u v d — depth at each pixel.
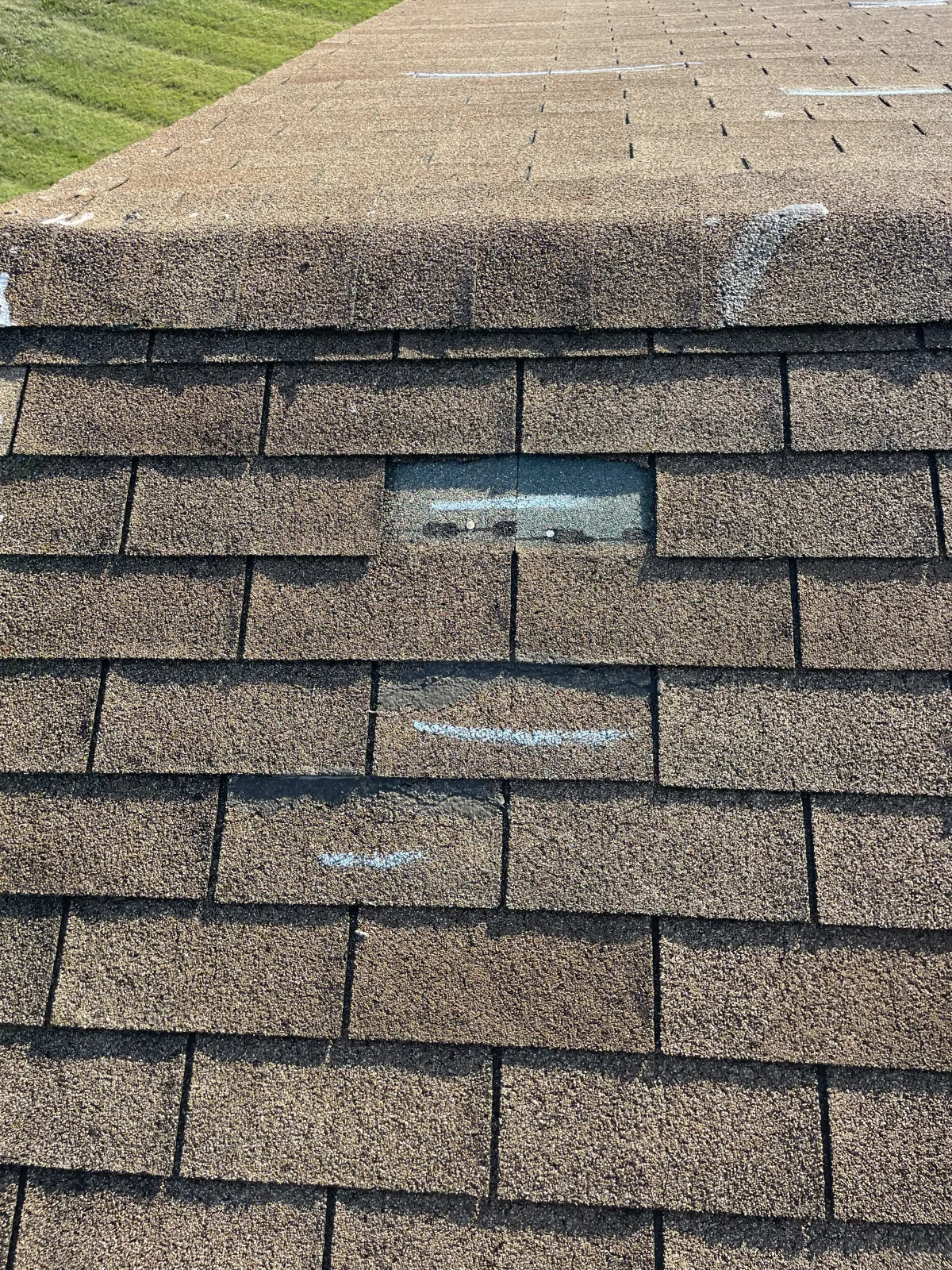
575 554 2.16
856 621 2.06
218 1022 1.94
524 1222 1.79
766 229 2.34
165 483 2.29
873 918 1.89
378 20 7.32
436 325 2.34
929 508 2.11
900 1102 1.80
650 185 2.65
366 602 2.17
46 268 2.46
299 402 2.32
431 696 2.10
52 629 2.22
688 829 1.98
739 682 2.05
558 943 1.93
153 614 2.21
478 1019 1.90
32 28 8.38
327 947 1.97
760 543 2.13
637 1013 1.88
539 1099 1.84
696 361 2.26
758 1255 1.74
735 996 1.87
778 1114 1.80
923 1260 1.72
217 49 8.83
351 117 4.26
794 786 1.98
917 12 5.78
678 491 2.18
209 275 2.43
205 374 2.36
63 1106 1.92
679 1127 1.81
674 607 2.11
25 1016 1.98
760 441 2.19
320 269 2.40
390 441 2.27
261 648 2.16
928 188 2.45
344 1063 1.90
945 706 2.00
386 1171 1.83
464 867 1.99
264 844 2.04
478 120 4.00
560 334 2.31
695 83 4.55
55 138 7.39
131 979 1.99
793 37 5.49
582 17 6.82
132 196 2.78
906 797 1.96
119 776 2.12
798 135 3.38
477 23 6.90
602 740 2.04
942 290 2.24
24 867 2.07
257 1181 1.85
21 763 2.14
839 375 2.21
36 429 2.35
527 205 2.55
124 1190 1.88
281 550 2.22
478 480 2.23
